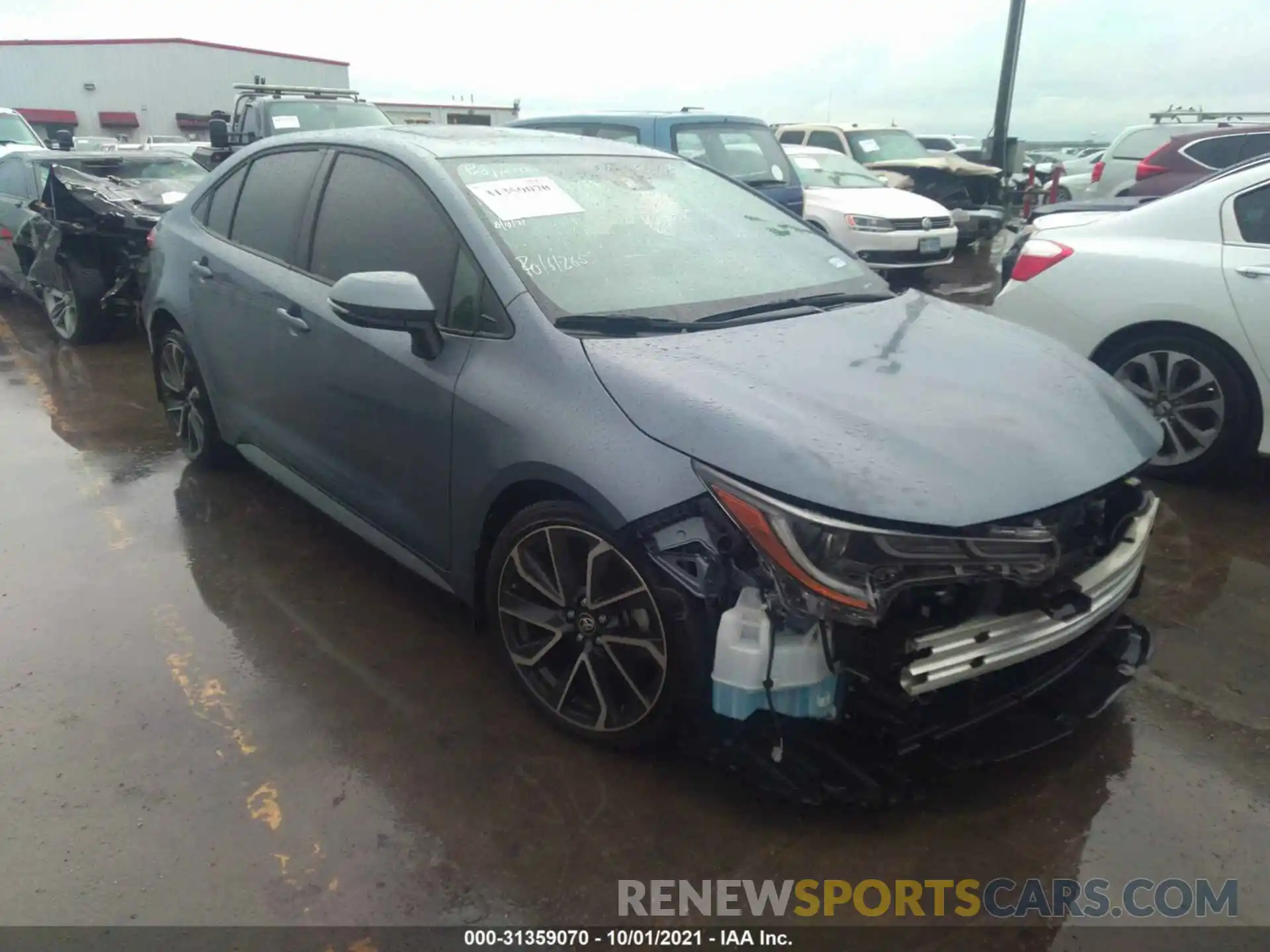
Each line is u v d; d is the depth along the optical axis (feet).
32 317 28.48
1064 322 15.80
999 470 7.41
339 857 7.59
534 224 9.91
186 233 14.35
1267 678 10.18
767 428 7.41
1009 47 55.52
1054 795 8.44
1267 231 14.12
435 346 9.30
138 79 121.08
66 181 22.98
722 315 9.64
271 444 12.76
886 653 7.10
